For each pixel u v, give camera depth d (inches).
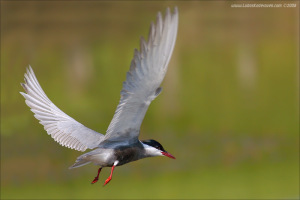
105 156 237.1
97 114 748.6
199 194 557.6
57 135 255.6
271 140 690.8
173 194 561.3
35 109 260.4
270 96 801.6
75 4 914.1
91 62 873.5
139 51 189.8
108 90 811.4
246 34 951.6
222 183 584.1
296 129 714.8
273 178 593.0
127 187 571.8
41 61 855.1
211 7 952.9
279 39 942.4
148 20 937.5
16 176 588.7
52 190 566.3
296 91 811.4
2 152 613.6
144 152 244.8
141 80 197.9
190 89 816.3
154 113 753.6
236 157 649.6
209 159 641.0
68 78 834.2
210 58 899.4
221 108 773.9
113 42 918.4
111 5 936.3
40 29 896.9
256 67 887.1
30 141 631.8
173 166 622.8
